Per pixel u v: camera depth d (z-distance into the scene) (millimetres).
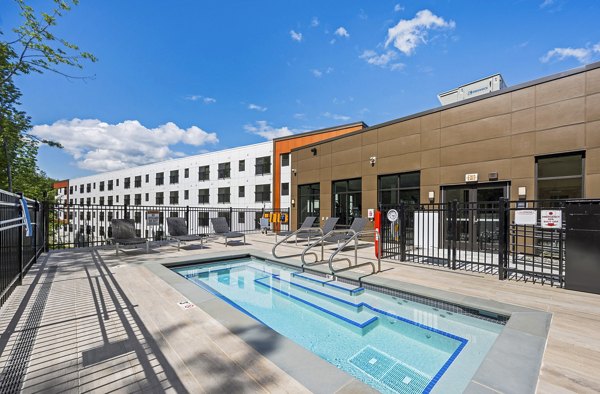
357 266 5367
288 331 3252
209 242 9383
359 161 10727
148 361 2010
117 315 2891
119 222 7078
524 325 2627
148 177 29547
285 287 4934
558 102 6223
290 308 3996
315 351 2762
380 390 2094
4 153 11844
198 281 5348
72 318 2826
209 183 24312
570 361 2012
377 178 10070
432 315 3611
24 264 4488
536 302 3338
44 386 1733
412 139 8938
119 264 5531
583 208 3768
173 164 27281
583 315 2920
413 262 5914
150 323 2686
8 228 3383
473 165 7520
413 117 8930
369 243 9242
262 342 2279
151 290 3771
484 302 3324
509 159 6898
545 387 1699
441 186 8234
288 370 1858
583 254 3762
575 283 3809
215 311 2980
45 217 7227
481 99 7418
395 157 9430
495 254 7023
